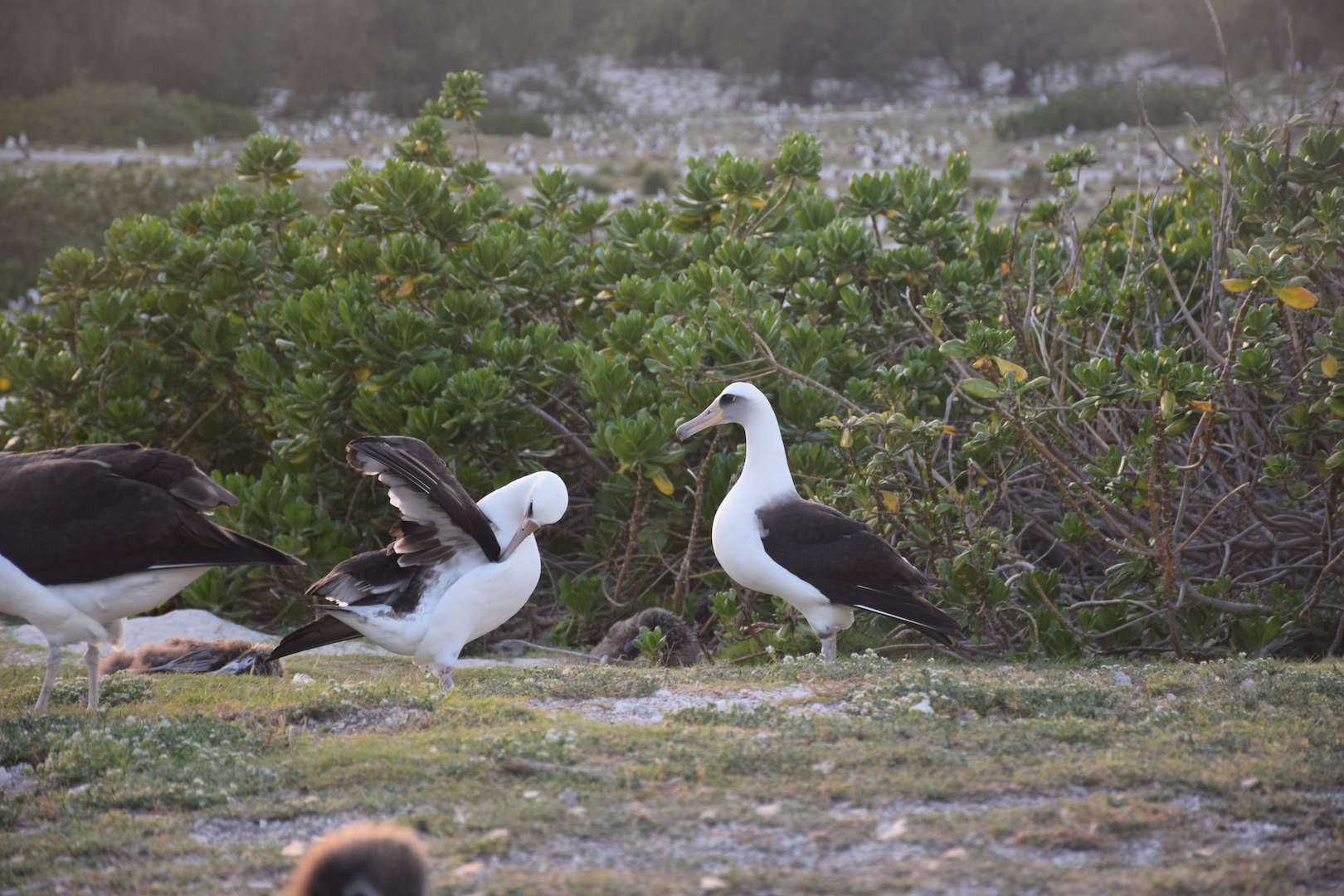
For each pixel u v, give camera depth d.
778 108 106.56
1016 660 11.80
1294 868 5.23
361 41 101.19
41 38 93.06
